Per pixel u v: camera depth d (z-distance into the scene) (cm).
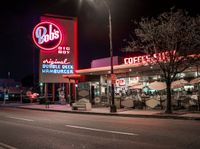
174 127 1462
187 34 2284
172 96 2877
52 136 1271
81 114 2569
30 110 3275
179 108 2594
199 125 1547
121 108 2952
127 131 1349
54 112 2884
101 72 3925
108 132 1337
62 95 4222
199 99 2447
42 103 4581
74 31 4681
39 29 4478
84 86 3052
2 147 1028
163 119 1956
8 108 3781
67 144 1080
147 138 1145
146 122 1734
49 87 6059
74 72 4538
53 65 4512
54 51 4538
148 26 2414
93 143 1082
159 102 2702
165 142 1052
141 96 3136
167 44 2298
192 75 3266
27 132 1414
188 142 1043
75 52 4650
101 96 3612
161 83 2728
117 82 4062
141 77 3809
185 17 2339
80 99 3003
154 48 2370
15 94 6888
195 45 2286
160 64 2308
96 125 1627
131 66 3269
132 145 1019
